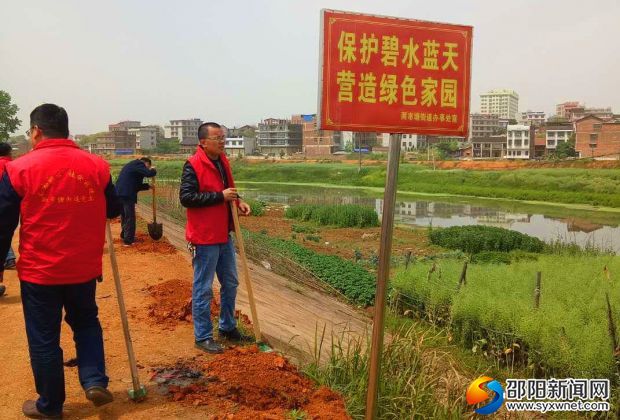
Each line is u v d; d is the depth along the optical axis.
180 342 5.34
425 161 82.44
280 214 28.61
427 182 56.69
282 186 63.09
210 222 5.01
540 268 10.59
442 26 3.44
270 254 13.05
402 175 60.19
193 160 4.99
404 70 3.38
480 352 7.70
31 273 3.55
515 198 44.88
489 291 8.69
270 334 6.11
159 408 3.96
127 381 4.39
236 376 4.44
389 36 3.34
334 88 3.27
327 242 19.09
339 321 8.22
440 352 6.02
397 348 5.16
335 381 4.76
